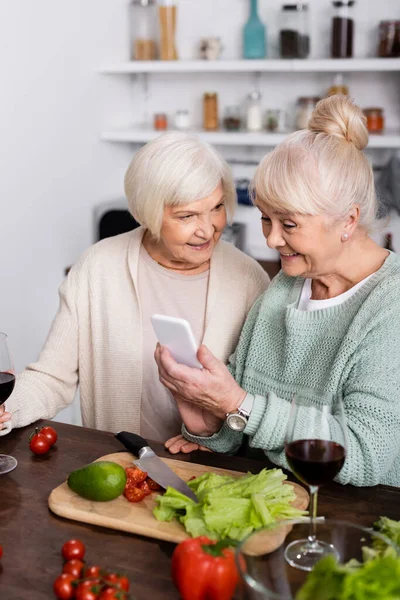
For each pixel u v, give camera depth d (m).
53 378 1.89
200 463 1.49
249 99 3.40
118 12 3.47
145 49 3.42
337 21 3.14
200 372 1.44
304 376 1.55
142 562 1.16
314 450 1.10
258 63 3.18
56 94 3.06
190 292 1.87
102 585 1.03
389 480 1.51
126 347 1.89
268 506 1.21
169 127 3.60
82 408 2.00
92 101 3.33
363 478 1.36
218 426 1.61
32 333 3.07
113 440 1.59
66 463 1.49
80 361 1.96
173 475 1.37
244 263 1.90
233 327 1.84
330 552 1.08
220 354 1.83
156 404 1.91
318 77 3.40
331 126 1.40
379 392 1.37
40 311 3.11
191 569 1.02
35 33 2.88
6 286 2.87
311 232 1.40
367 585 0.89
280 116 3.37
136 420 1.92
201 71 3.44
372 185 1.44
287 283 1.67
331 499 1.34
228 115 3.43
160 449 1.55
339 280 1.52
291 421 1.13
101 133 3.42
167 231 1.70
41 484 1.40
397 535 1.13
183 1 3.49
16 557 1.17
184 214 1.65
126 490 1.31
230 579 1.02
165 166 1.63
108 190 3.56
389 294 1.43
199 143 1.68
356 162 1.40
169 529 1.21
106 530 1.25
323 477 1.11
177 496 1.25
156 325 1.43
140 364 1.89
